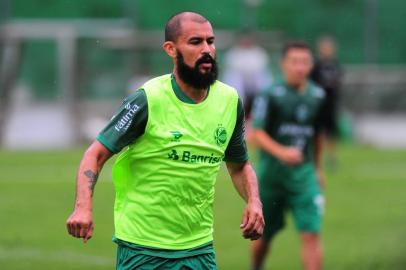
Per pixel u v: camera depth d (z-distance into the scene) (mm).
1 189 47344
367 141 74375
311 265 24359
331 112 54500
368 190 47062
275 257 31016
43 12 83438
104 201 43094
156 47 76438
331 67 54844
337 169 55281
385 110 77438
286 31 85188
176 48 15594
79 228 15039
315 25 85188
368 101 77062
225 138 16047
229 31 83375
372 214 39875
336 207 41938
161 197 15703
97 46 75562
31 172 54062
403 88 77625
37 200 43625
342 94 76500
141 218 15773
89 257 30406
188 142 15664
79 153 64062
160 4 84250
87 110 74000
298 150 25359
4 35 75312
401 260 29859
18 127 74125
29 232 35094
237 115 16312
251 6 83875
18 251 31141
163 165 15648
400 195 45312
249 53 67125
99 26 83938
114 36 76062
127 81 75438
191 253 15898
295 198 24906
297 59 25234
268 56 78250
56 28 77562
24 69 75500
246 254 31219
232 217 38938
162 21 84188
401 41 84750
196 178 15773
